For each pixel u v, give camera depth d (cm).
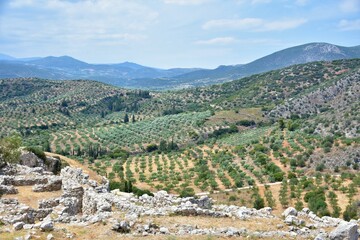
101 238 1931
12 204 2723
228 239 2014
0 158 4538
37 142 16288
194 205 2478
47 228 1955
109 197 2762
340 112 15300
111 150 15825
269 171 9925
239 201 7425
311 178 9081
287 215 2536
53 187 3506
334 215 5650
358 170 9644
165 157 13900
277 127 16275
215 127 19162
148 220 2175
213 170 10888
